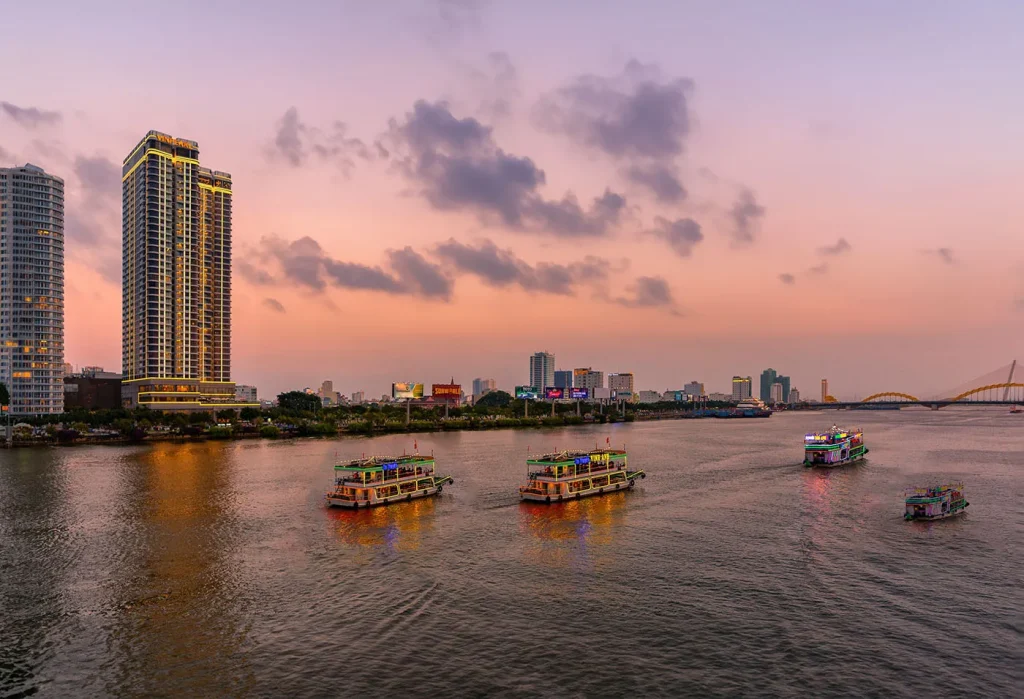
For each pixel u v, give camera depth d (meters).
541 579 96.44
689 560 105.19
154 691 65.75
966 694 63.84
